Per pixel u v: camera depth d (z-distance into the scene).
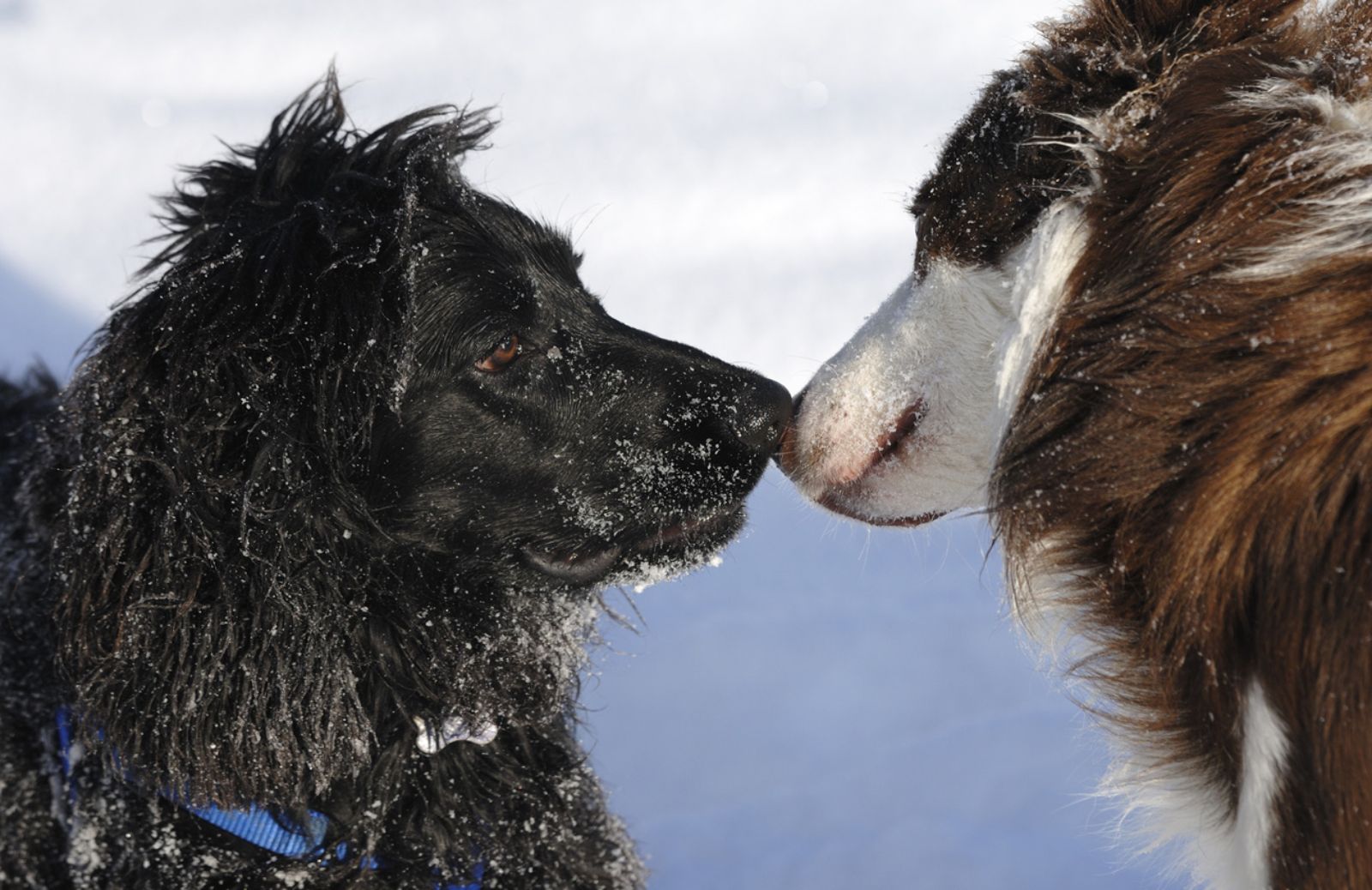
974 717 6.21
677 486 4.08
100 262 9.76
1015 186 3.57
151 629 3.49
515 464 3.94
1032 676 6.49
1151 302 3.08
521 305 3.98
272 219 3.95
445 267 3.90
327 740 3.68
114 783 3.62
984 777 5.77
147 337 3.66
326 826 3.81
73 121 11.38
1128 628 3.26
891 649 6.79
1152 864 4.80
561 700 4.32
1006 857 5.27
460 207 4.08
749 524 5.23
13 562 3.82
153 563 3.49
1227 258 2.97
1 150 10.94
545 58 12.25
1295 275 2.87
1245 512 2.89
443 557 3.94
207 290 3.69
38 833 3.60
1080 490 3.17
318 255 3.72
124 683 3.50
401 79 11.89
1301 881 2.94
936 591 7.31
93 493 3.54
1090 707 3.49
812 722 6.23
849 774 5.84
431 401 3.83
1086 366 3.17
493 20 12.88
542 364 4.02
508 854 4.12
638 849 5.06
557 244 4.33
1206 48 3.27
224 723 3.56
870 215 10.43
